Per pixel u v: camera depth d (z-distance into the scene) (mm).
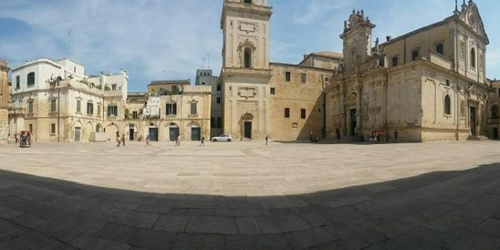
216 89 62031
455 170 10336
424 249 3910
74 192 7215
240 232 4598
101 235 4469
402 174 9812
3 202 6285
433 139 35094
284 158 16359
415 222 4934
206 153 20578
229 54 50219
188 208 5875
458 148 22484
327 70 56969
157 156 17875
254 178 9359
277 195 6992
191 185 8188
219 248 4016
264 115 51156
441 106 36812
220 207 5961
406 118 35531
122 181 8758
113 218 5234
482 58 46438
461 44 40906
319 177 9492
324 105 55656
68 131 46219
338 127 48594
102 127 54375
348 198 6637
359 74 42594
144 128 52688
